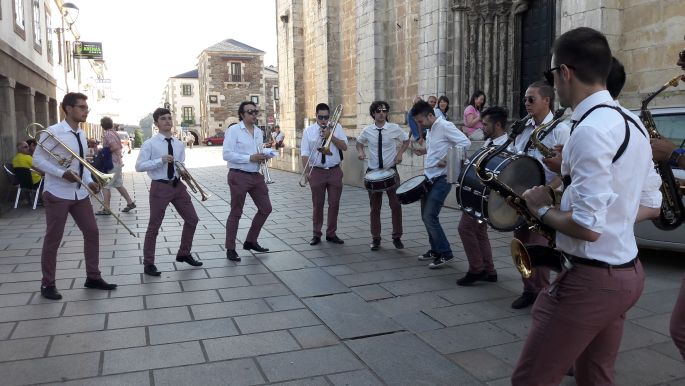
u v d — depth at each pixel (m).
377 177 6.68
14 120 12.63
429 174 6.04
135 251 7.01
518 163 3.49
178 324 4.44
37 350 3.93
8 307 4.84
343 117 16.52
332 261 6.41
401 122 13.24
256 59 58.72
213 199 12.16
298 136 19.33
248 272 5.98
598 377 2.38
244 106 6.49
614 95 2.74
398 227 6.96
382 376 3.52
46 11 17.69
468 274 5.40
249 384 3.43
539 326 2.26
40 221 9.66
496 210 4.18
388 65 13.69
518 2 10.45
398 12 13.09
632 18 7.48
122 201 12.24
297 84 19.25
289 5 19.30
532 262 2.39
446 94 11.28
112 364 3.70
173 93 68.38
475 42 10.97
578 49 2.12
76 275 5.88
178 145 6.07
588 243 2.11
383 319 4.52
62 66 21.48
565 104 2.24
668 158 2.78
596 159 1.96
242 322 4.48
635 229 5.81
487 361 3.72
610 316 2.14
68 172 4.94
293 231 8.24
